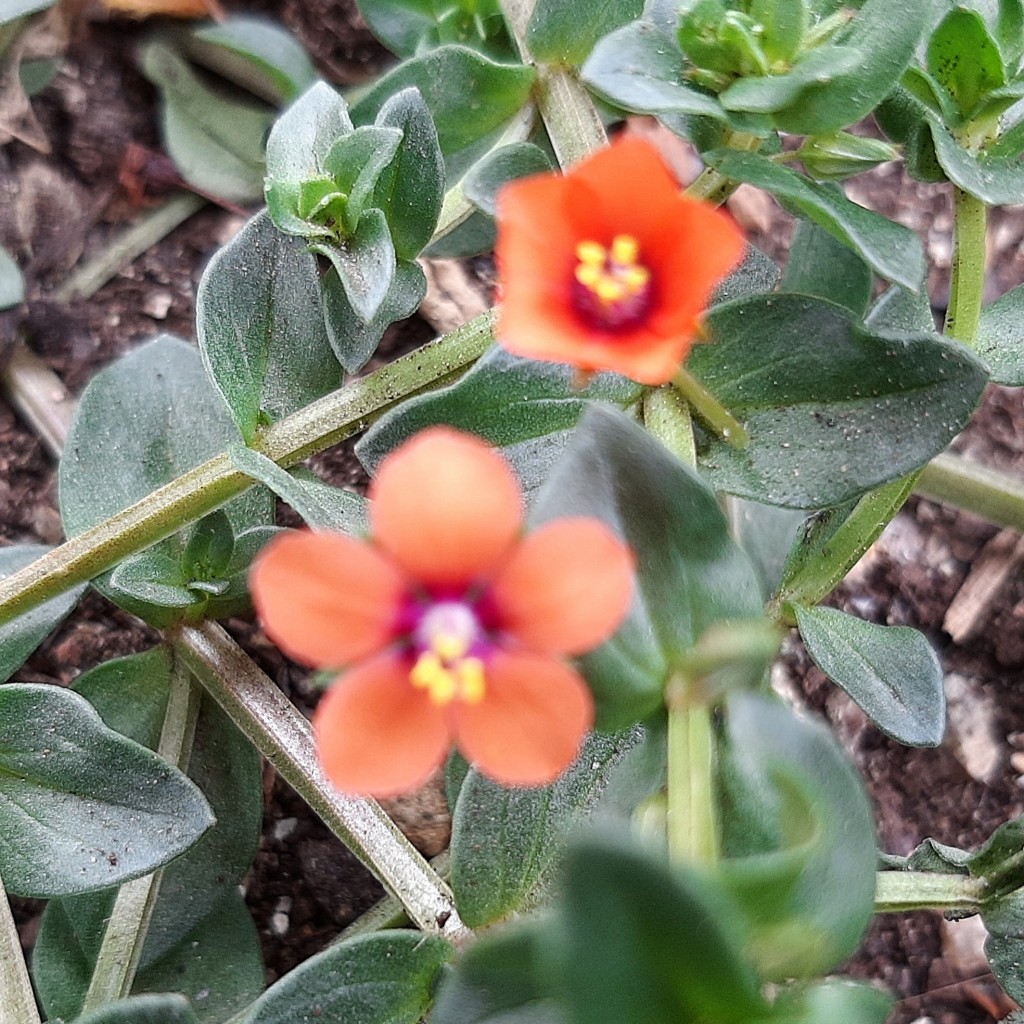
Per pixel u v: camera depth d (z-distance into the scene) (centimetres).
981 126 6
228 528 6
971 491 7
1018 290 6
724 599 5
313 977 5
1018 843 6
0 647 6
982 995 7
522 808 5
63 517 7
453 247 7
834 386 6
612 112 7
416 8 8
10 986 6
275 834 8
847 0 6
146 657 7
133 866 5
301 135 6
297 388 6
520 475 6
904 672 6
